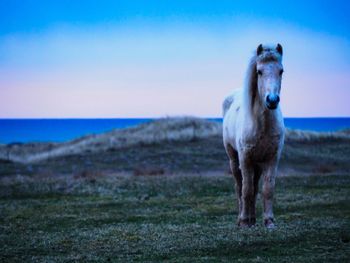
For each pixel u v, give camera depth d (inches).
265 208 434.3
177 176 952.3
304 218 495.2
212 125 1972.2
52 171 1378.0
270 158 424.5
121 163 1488.7
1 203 703.7
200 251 374.0
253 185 455.5
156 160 1510.8
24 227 513.7
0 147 2337.6
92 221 541.3
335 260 326.3
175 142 1731.1
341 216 503.2
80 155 1626.5
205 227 468.1
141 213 587.5
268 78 391.9
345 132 2052.2
